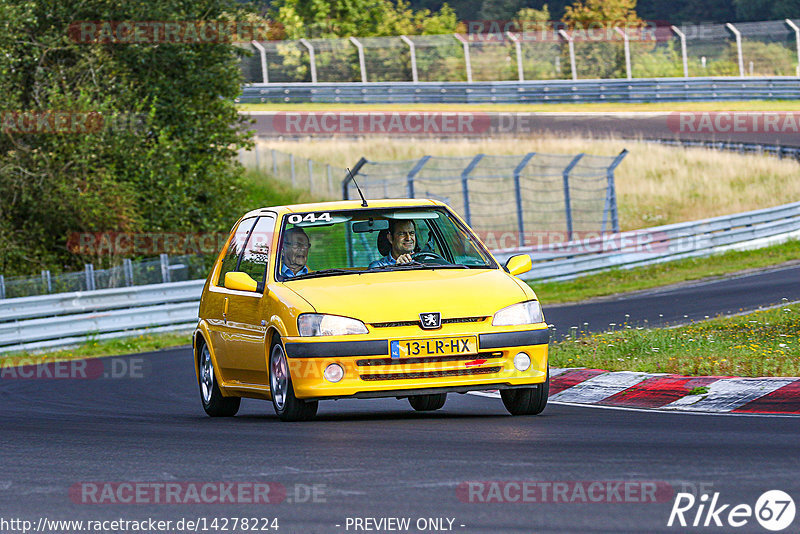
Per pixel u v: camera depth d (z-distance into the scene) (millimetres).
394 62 191125
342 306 30156
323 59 190000
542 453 23969
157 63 109000
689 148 153125
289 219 33688
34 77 103312
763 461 22188
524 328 30594
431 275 32281
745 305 69750
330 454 24922
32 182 97812
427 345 29797
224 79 112688
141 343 77375
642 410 32812
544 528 17547
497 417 31719
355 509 19172
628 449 24203
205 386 37594
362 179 140750
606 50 189625
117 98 103875
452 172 143625
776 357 39750
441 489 20469
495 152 151000
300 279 32344
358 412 36875
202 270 93438
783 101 177500
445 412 34969
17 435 32250
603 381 38469
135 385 52312
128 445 28484
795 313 58938
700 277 94188
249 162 147375
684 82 179000
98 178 98625
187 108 108438
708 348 43875
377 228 33906
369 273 32531
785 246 111625
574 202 137125
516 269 33688
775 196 137625
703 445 24516
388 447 25609
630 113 172625
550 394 38562
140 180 103062
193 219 107562
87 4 105562
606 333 53156
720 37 188250
